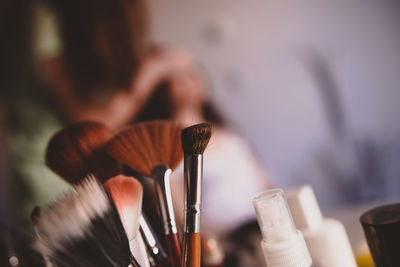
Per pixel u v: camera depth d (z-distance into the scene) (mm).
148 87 995
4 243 350
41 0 963
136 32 989
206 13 1007
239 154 1012
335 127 1051
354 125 1058
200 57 1009
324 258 425
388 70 1061
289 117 1037
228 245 681
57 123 970
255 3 1018
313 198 447
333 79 1046
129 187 348
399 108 1067
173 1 997
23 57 965
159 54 996
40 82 969
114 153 363
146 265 342
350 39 1048
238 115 1020
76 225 310
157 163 366
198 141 325
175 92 1000
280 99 1032
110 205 321
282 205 366
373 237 360
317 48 1040
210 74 1012
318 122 1045
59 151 368
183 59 1004
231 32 1013
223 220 990
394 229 348
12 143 960
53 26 968
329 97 1047
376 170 1065
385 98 1065
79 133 376
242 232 984
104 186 344
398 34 1057
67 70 974
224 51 1015
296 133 1041
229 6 1011
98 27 975
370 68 1057
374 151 1065
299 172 1045
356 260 484
